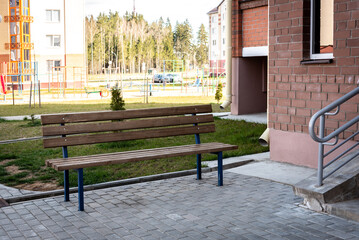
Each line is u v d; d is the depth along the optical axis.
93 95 41.00
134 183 6.95
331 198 5.30
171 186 6.66
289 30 7.80
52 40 53.06
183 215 5.29
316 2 7.50
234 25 17.05
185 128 6.91
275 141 8.28
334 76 7.08
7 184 7.06
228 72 17.31
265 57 18.11
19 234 4.75
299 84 7.70
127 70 115.94
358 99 6.73
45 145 5.72
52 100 32.53
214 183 6.80
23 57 49.44
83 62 54.66
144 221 5.10
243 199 5.91
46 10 52.44
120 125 6.34
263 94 18.30
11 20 49.34
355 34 6.73
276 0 8.00
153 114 6.63
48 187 6.89
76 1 53.59
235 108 17.64
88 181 6.95
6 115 20.09
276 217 5.16
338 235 4.57
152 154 6.11
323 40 7.64
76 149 10.38
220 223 4.99
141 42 115.06
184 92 42.34
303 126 7.71
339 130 5.33
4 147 10.91
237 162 8.18
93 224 5.03
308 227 4.82
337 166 5.83
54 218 5.26
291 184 6.62
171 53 123.00
